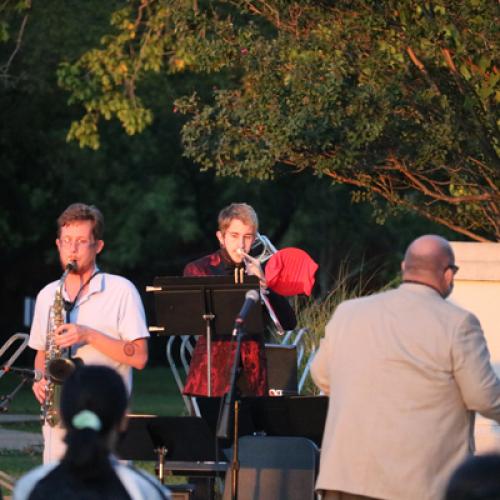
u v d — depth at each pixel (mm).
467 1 24766
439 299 12578
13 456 26594
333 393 12688
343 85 25391
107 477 8695
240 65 27484
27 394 48219
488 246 18953
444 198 26422
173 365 20250
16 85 44969
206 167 27781
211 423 15414
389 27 26031
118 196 55969
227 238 17969
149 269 66562
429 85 26453
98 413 8664
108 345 14555
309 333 23688
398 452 12180
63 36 42250
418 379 12250
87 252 14859
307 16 26938
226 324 16781
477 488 7438
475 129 25641
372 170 26484
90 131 37625
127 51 40719
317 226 56938
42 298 15203
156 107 47844
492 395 12219
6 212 53281
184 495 15555
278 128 25547
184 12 27906
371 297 12836
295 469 15500
